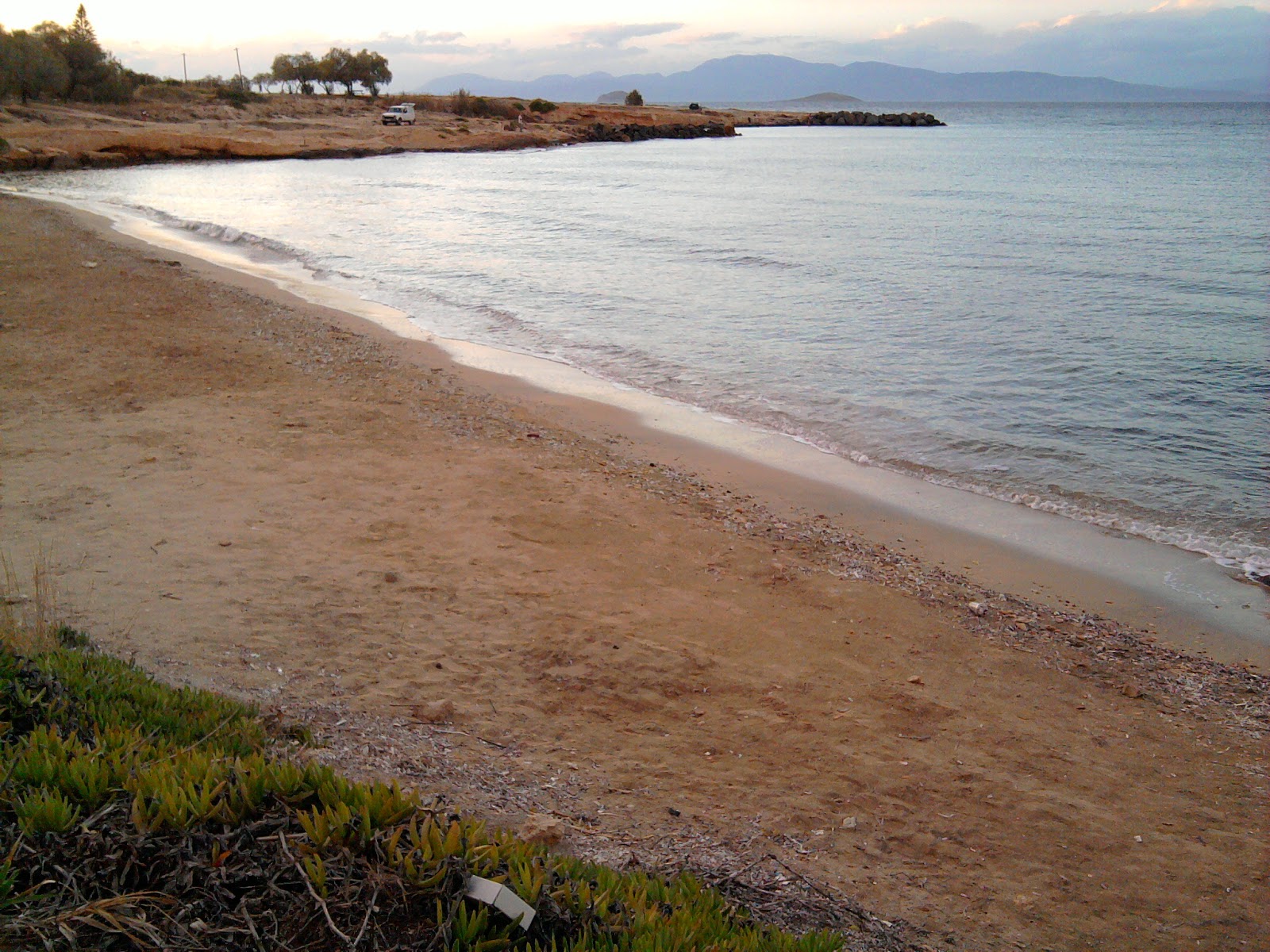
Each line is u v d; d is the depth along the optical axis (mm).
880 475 12500
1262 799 6105
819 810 5500
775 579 9039
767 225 38906
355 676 6512
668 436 13695
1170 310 22188
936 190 54125
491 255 30594
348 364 15867
